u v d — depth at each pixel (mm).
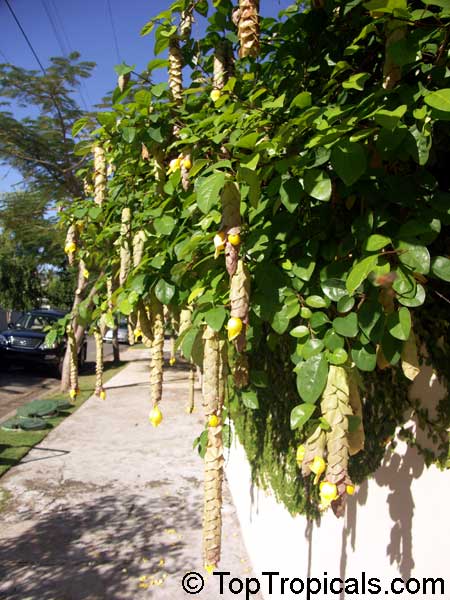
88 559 3605
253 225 1589
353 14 1628
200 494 4938
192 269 1833
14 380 11906
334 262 1427
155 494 4902
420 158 1228
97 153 2455
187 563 3590
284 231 1491
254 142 1277
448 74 1265
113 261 2617
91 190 3131
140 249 2090
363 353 1294
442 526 1514
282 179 1356
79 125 2016
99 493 4887
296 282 1480
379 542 1848
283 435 2807
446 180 1686
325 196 1265
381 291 1261
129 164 2543
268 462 3164
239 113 1569
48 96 10531
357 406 1290
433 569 1532
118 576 3393
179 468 5707
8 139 10508
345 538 2117
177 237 1938
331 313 1525
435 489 1558
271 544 3115
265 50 2152
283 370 2750
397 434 1791
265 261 1494
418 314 1702
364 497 1987
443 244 1638
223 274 1646
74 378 2506
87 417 8211
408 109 1271
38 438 6719
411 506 1673
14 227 12125
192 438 7059
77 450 6301
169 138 2064
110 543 3855
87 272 3105
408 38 1235
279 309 1443
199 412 8883
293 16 1786
